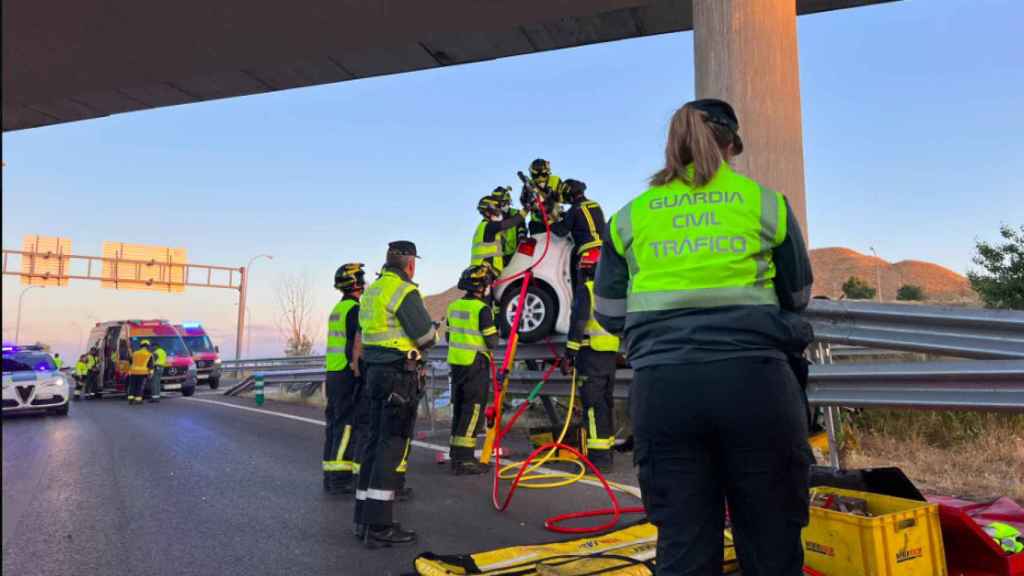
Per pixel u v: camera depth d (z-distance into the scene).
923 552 3.10
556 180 7.55
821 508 3.26
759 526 1.99
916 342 4.66
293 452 8.09
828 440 5.29
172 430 10.56
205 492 5.89
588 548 3.73
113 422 12.34
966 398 4.42
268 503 5.48
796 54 5.93
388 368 4.33
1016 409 4.24
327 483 5.85
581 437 7.13
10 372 14.23
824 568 3.21
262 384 15.90
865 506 3.43
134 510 5.25
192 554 4.14
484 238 7.67
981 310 4.36
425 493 5.74
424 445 8.54
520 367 9.07
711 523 2.03
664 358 2.02
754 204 2.08
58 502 5.53
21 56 10.02
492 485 6.04
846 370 4.88
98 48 9.87
